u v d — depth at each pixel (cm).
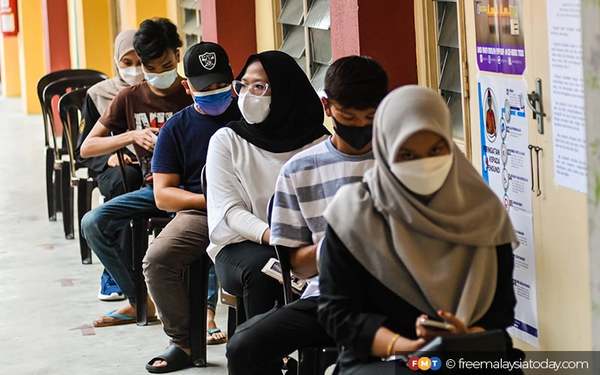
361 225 304
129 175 640
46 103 860
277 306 434
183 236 507
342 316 307
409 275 303
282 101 446
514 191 400
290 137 450
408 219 297
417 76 527
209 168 454
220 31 763
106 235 591
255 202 447
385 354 299
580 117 348
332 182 379
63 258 784
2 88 1920
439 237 298
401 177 293
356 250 304
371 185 305
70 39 1398
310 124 453
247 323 379
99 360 550
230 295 459
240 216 441
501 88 404
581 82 345
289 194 384
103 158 675
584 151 347
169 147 518
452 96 505
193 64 507
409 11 524
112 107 611
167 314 517
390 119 291
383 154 297
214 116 518
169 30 591
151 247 512
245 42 768
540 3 368
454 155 298
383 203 301
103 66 1234
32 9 1594
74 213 942
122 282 605
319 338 374
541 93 373
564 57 355
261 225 436
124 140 590
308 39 666
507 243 305
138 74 666
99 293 670
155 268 509
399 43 526
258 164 448
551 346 383
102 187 669
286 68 447
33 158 1249
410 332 308
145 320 604
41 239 849
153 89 607
